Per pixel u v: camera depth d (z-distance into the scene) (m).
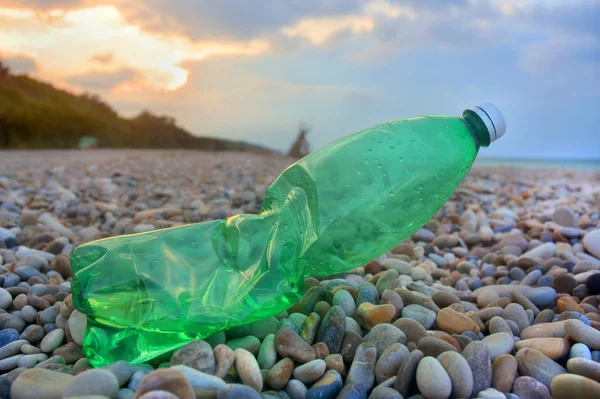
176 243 0.38
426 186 0.42
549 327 0.40
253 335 0.39
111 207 0.93
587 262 0.55
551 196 1.27
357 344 0.37
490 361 0.35
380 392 0.32
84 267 0.36
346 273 0.54
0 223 0.82
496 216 0.91
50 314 0.43
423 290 0.49
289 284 0.38
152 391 0.28
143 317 0.35
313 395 0.33
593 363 0.34
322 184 0.40
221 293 0.37
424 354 0.36
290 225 0.40
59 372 0.34
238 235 0.39
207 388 0.31
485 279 0.57
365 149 0.41
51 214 0.92
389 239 0.42
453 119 0.44
